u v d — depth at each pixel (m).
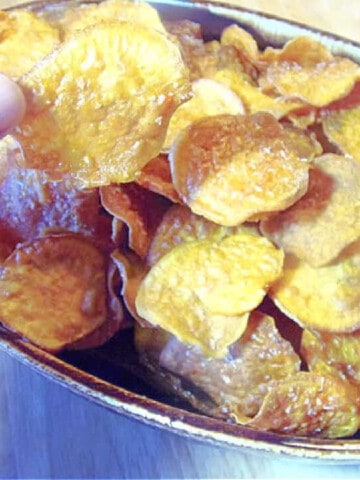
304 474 0.26
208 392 0.24
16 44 0.26
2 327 0.23
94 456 0.26
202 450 0.26
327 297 0.24
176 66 0.19
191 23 0.32
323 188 0.25
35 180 0.26
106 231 0.26
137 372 0.25
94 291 0.25
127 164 0.20
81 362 0.25
